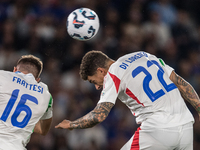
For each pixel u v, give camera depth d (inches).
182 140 387.9
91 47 1181.1
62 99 1021.8
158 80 399.2
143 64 404.8
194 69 1253.1
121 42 1226.6
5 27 1165.1
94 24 487.5
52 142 929.5
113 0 1294.3
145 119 396.2
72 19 486.3
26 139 391.5
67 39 1179.9
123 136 977.5
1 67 1104.8
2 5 1203.2
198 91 1186.6
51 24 1202.6
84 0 1256.8
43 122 445.7
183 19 1354.6
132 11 1294.3
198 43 1338.6
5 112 372.5
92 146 938.7
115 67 397.7
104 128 971.3
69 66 1143.6
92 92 1058.1
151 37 1255.5
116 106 1011.3
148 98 390.9
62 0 1244.5
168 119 385.1
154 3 1331.2
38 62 428.8
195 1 1409.9
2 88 375.2
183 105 402.3
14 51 1142.3
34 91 394.3
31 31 1179.3
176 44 1301.7
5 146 364.5
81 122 383.9
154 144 388.2
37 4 1227.9
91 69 419.2
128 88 394.3
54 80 1085.8
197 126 1016.9
